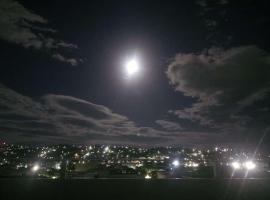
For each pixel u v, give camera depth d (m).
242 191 9.23
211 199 9.11
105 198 8.98
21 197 8.79
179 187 9.16
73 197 8.91
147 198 9.04
